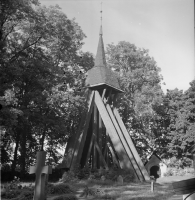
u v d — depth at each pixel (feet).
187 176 117.08
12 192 48.96
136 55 149.07
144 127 147.54
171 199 49.24
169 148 144.15
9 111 73.61
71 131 110.93
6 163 107.76
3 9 81.46
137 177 100.68
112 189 68.08
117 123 120.67
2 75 81.51
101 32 139.03
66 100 96.37
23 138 101.35
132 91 151.94
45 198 39.27
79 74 118.83
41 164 36.42
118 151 106.32
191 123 139.44
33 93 91.30
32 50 104.63
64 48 112.68
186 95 147.54
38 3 90.48
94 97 120.98
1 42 84.74
